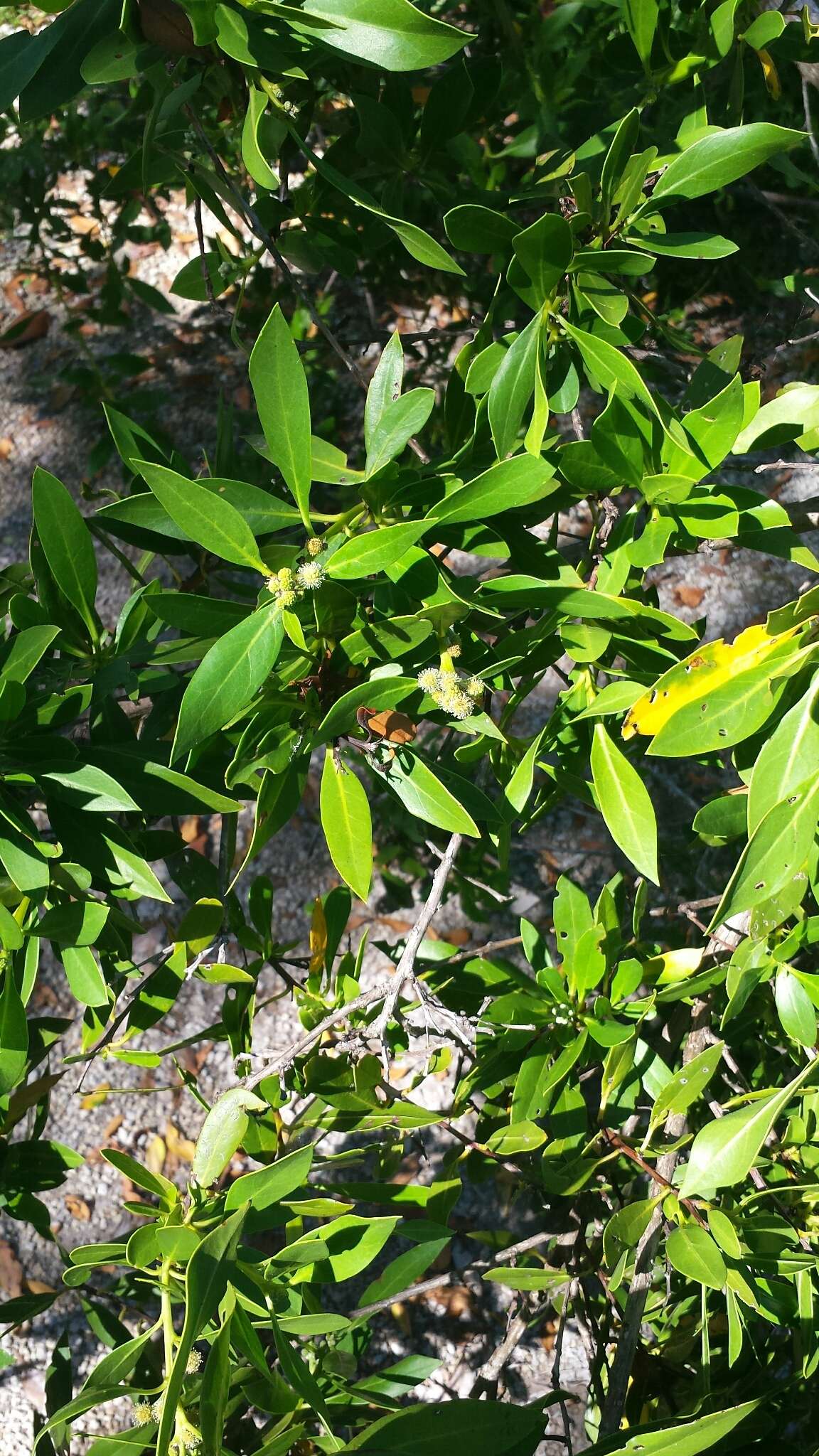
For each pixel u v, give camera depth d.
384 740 0.46
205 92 0.62
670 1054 0.73
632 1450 0.46
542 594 0.47
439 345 1.18
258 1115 0.62
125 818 0.67
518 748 0.55
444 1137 1.27
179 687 0.61
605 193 0.51
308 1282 0.56
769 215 1.42
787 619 0.45
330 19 0.46
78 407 1.70
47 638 0.47
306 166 0.80
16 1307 0.73
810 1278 0.60
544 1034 0.62
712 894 1.12
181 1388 0.42
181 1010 1.41
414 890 1.38
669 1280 0.77
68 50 0.49
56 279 1.44
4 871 0.53
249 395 1.67
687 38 0.67
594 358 0.48
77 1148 1.34
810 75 0.75
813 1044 0.57
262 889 0.63
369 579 0.47
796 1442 0.76
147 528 0.50
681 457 0.48
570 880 0.62
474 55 0.93
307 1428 0.66
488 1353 1.19
